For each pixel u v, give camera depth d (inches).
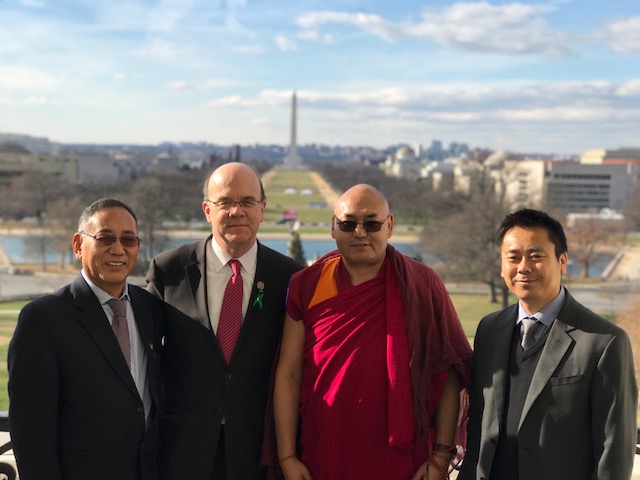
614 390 162.6
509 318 181.9
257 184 205.0
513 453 171.3
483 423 177.2
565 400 166.1
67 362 181.0
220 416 197.9
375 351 183.3
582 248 2171.5
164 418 201.3
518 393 173.5
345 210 185.8
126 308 194.7
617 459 160.6
